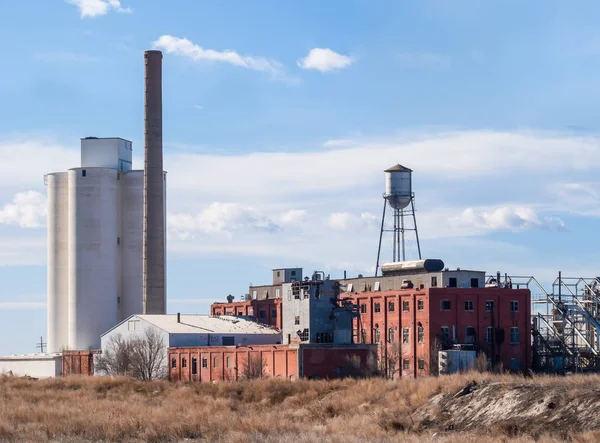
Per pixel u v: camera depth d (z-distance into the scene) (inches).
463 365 6289.4
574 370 6756.9
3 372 7755.9
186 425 3634.4
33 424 3789.4
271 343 7288.4
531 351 6978.4
